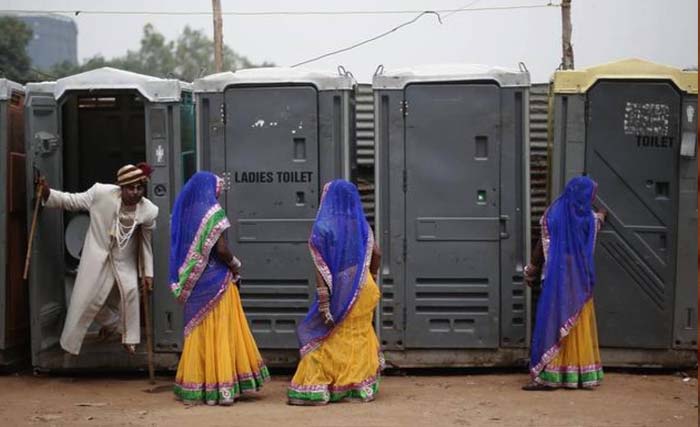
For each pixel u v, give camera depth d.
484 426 6.19
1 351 8.13
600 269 7.95
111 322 7.90
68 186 8.65
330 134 7.85
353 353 6.94
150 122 7.86
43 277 8.08
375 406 6.82
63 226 8.30
